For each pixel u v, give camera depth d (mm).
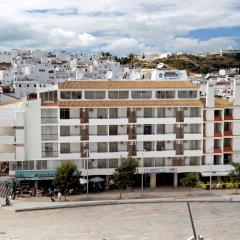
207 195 106375
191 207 97188
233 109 117625
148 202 101000
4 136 107562
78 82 112188
